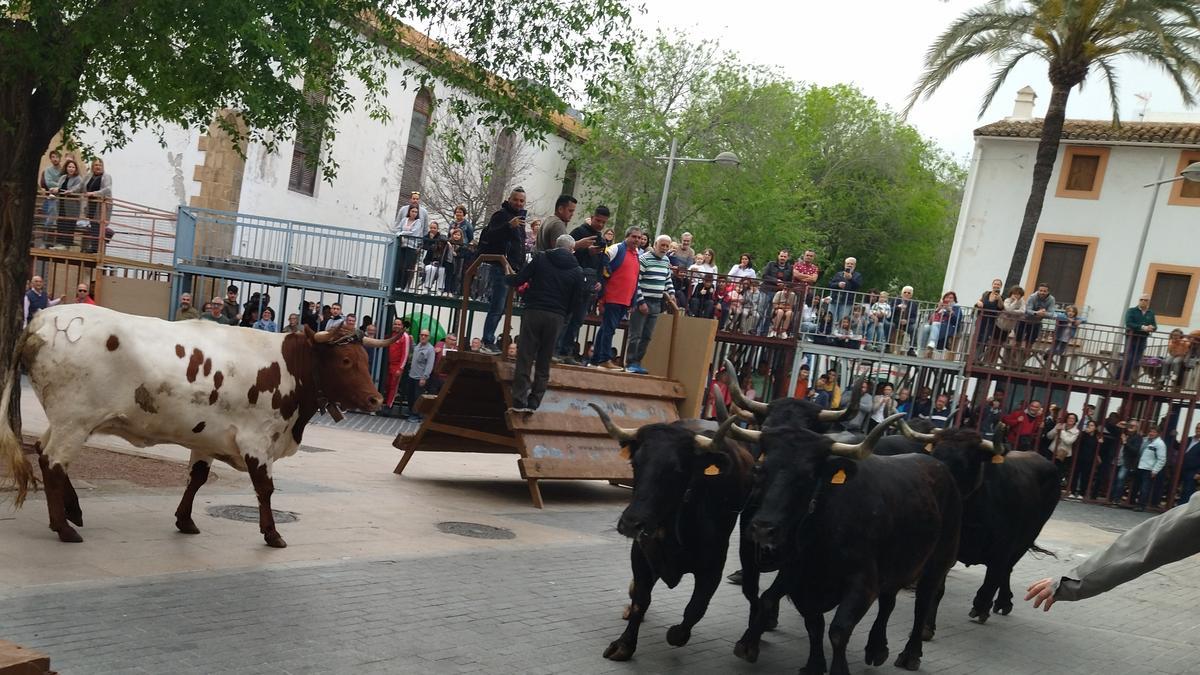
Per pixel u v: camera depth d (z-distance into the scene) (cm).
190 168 2606
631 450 681
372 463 1460
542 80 1259
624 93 3797
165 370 779
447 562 873
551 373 1295
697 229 4138
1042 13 2605
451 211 3212
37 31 1028
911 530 680
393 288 2250
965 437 867
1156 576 1388
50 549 736
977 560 955
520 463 1227
